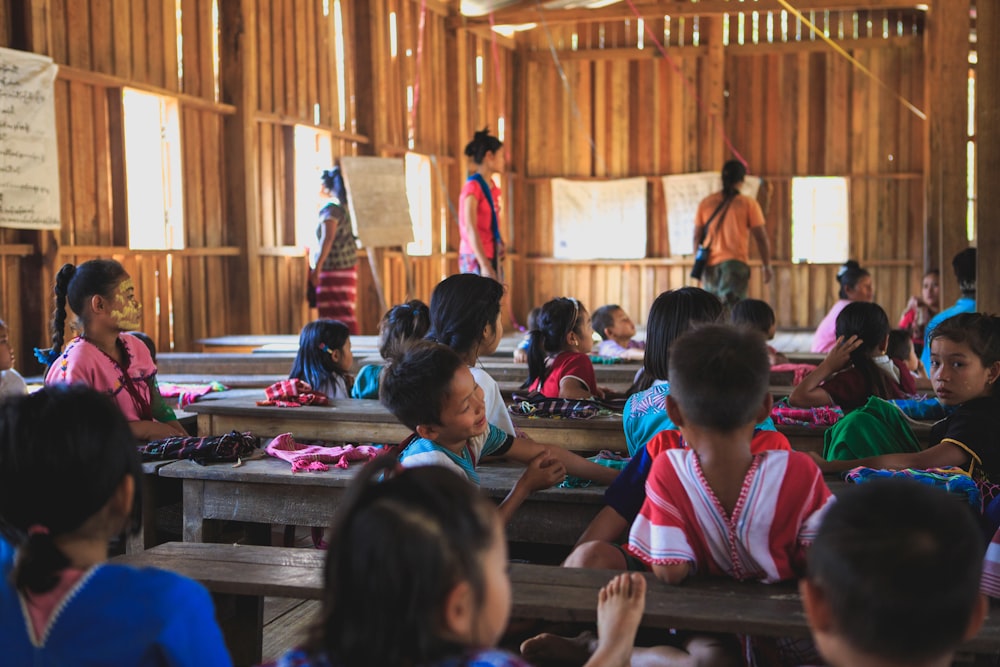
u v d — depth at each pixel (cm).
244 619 235
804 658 185
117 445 136
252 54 866
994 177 513
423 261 1211
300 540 403
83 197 693
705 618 169
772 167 1348
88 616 129
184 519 298
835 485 255
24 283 637
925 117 1277
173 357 640
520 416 347
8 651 129
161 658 131
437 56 1233
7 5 619
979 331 257
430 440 238
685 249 1366
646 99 1380
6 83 600
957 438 255
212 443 307
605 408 364
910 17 1301
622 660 165
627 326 622
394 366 237
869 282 651
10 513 133
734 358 177
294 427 361
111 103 716
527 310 1441
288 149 936
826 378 357
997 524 229
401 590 99
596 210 1399
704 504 183
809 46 1326
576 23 1392
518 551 318
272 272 917
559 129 1412
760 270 1362
